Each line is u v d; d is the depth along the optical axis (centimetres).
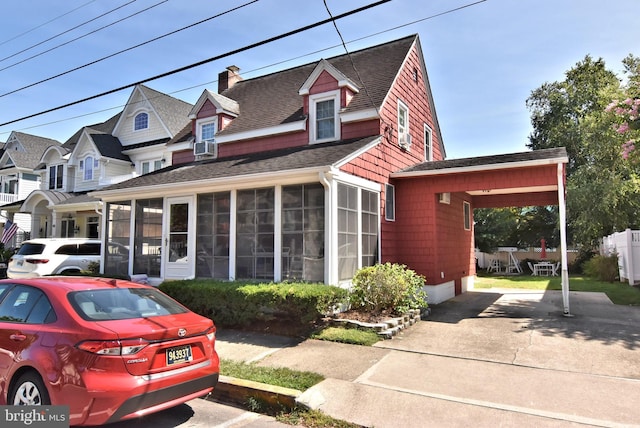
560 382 520
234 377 538
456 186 1109
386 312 841
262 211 982
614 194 1934
